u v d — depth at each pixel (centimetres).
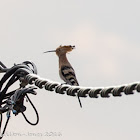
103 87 983
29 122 1269
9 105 1273
